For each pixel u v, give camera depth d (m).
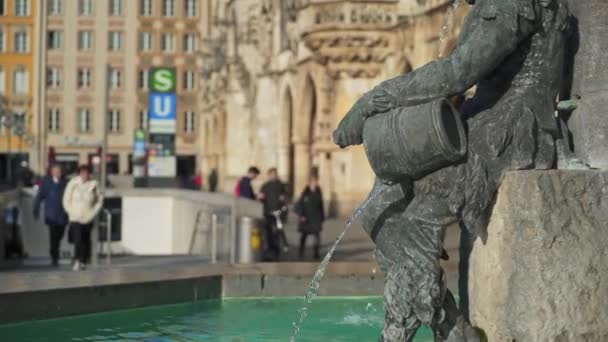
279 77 54.78
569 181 5.71
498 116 5.78
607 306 5.71
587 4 6.20
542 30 5.85
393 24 35.84
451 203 5.66
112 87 95.81
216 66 75.44
